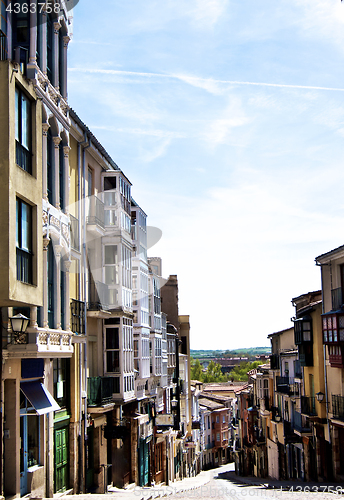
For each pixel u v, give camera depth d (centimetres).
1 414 1181
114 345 2097
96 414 1948
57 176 1518
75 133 1806
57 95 1509
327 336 2583
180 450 4400
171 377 3953
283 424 3512
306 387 2955
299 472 3238
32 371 1370
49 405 1407
